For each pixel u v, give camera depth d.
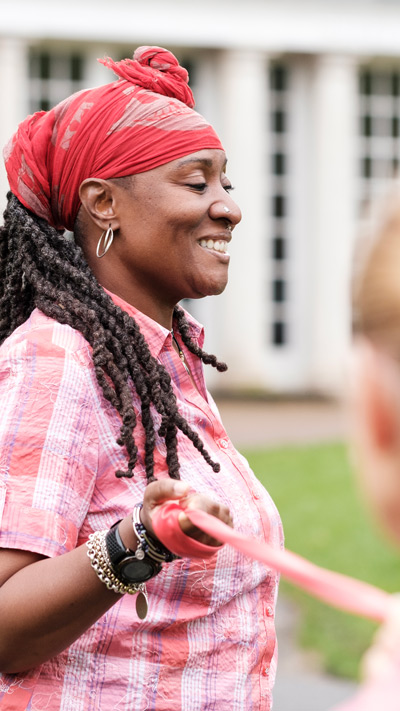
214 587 2.03
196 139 2.22
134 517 1.80
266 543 2.19
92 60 15.46
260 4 15.57
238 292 15.91
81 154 2.23
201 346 2.49
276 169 16.34
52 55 15.41
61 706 1.95
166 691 1.99
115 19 15.23
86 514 2.01
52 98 15.42
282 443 12.09
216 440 2.26
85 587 1.82
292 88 16.22
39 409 1.96
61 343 2.05
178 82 2.27
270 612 2.19
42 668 1.96
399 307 0.97
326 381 16.23
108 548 1.81
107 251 2.28
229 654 2.06
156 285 2.27
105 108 2.22
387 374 0.99
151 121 2.20
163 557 1.81
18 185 2.30
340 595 1.20
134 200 2.22
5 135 14.86
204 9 15.45
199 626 2.04
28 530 1.88
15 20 14.84
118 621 1.98
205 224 2.24
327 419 14.19
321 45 15.84
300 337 16.52
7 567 1.88
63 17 15.03
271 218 16.34
